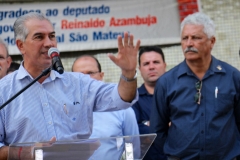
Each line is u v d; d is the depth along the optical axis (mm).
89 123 4266
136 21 8570
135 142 3520
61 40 8516
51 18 8523
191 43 5289
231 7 8539
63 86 4250
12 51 8438
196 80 5301
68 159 3537
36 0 8516
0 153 3938
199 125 5184
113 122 5547
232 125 5242
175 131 5285
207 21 5344
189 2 8531
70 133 4168
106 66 8523
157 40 8562
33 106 4156
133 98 4070
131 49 3930
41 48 4195
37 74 4242
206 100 5230
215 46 8547
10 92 4184
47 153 3520
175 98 5320
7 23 8484
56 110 4180
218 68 5332
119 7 8570
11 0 8500
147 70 6410
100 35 8539
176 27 8562
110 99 4188
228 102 5215
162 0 8578
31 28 4191
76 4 8547
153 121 5504
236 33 8578
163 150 5426
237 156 5262
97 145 3504
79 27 8539
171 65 8539
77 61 6086
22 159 3543
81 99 4238
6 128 4137
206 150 5152
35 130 4113
